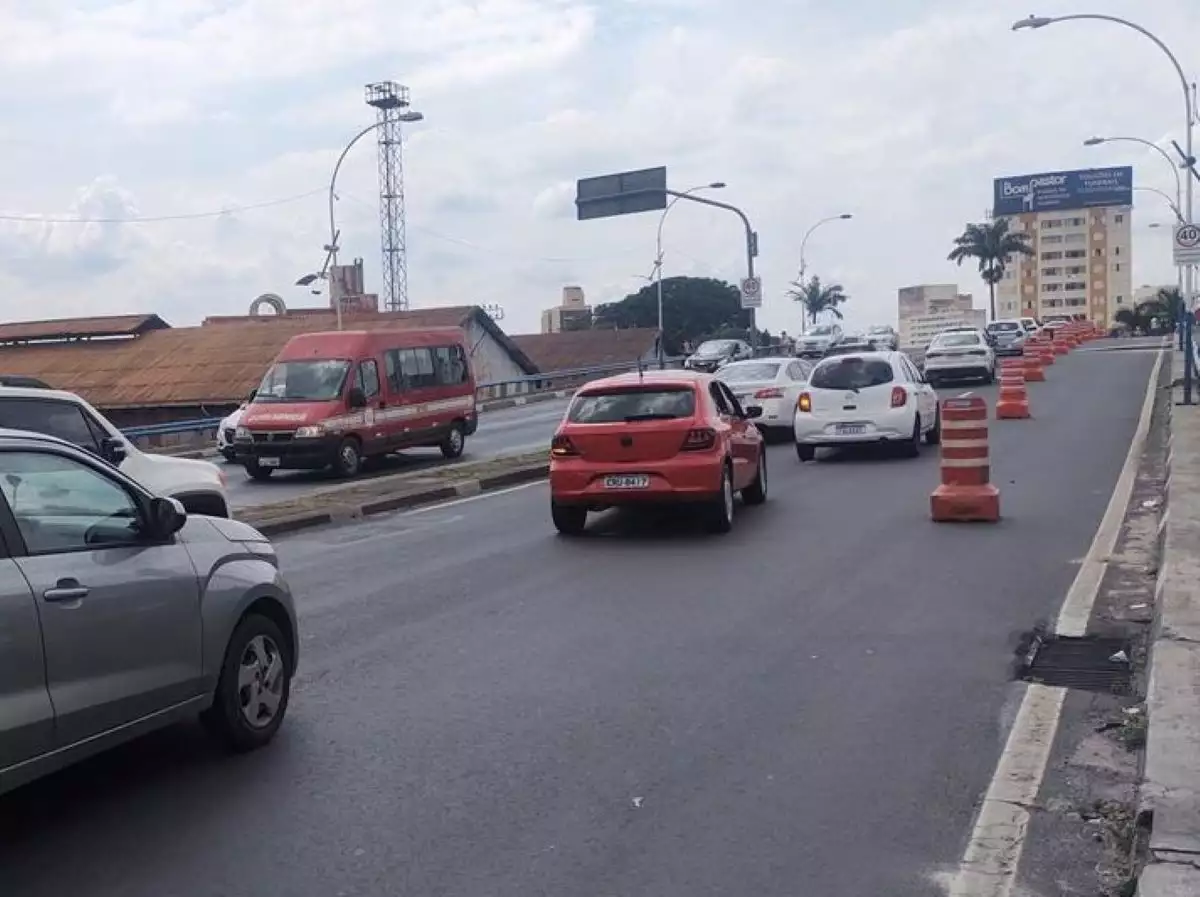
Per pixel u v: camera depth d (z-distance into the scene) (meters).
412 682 7.78
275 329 53.25
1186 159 32.25
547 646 8.62
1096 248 151.50
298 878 4.92
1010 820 5.40
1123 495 15.24
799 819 5.45
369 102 60.06
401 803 5.71
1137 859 4.91
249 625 6.47
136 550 5.83
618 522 14.55
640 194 41.81
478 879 4.89
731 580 10.77
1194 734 5.99
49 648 5.16
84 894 4.79
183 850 5.20
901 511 14.52
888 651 8.26
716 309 94.56
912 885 4.79
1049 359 48.72
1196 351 41.22
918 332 166.62
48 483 5.52
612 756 6.31
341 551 13.18
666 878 4.88
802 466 20.02
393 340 24.05
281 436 21.75
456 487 18.34
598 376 57.81
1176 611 8.29
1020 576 10.56
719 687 7.51
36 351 55.03
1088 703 7.08
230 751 6.44
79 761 5.86
